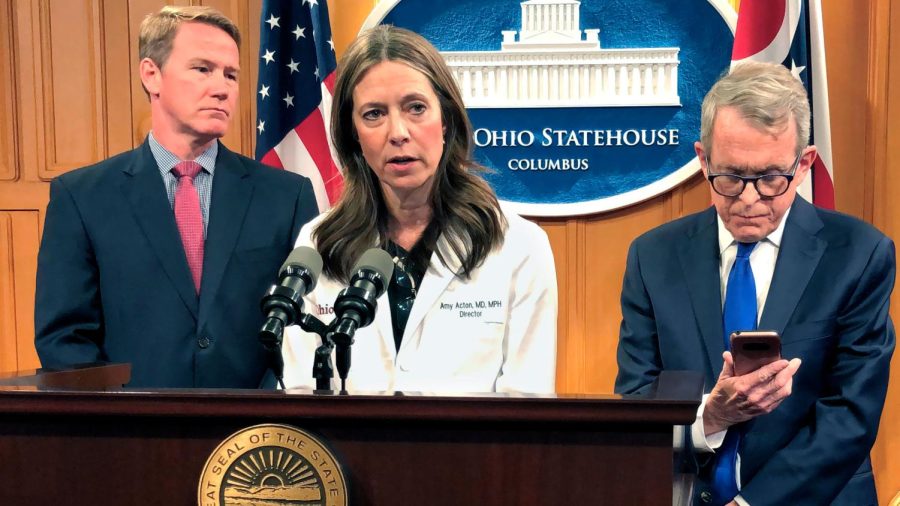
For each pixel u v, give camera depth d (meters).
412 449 1.07
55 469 1.11
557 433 1.05
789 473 1.73
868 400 1.76
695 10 2.97
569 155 3.05
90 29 3.20
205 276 2.10
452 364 1.70
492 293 1.74
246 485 1.06
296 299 1.22
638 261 2.02
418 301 1.72
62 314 2.06
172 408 1.08
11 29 3.21
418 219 1.79
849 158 2.97
